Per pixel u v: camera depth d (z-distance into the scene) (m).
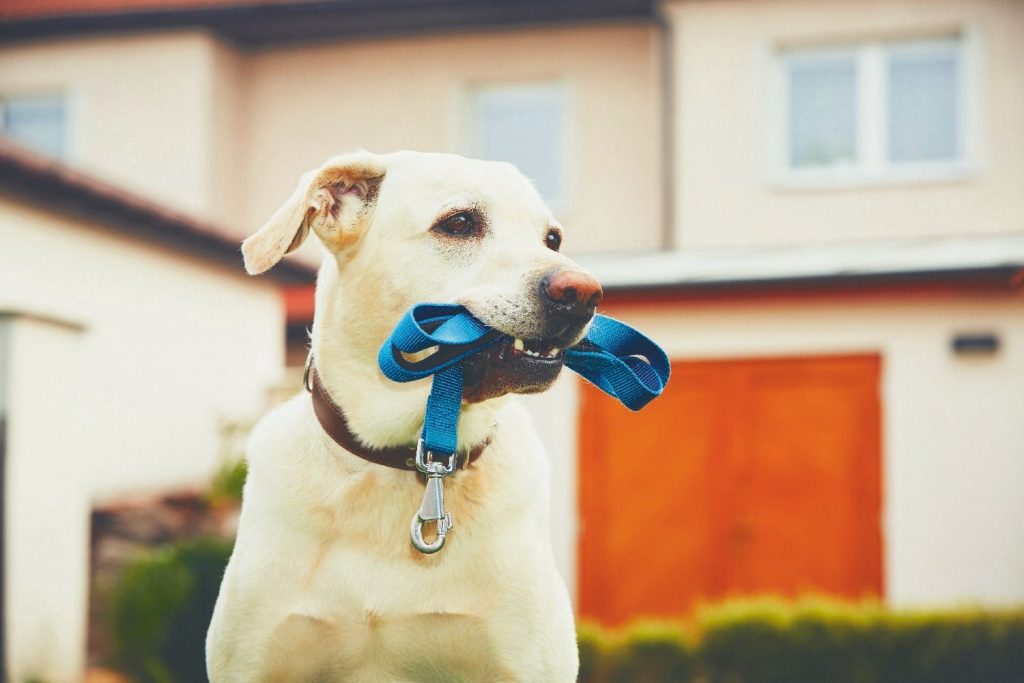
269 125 15.26
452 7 14.05
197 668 6.98
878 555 9.77
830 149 13.00
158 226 9.43
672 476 10.14
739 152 12.94
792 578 9.89
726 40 13.03
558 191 14.49
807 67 13.11
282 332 11.72
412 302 3.09
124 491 9.33
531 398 10.33
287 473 3.11
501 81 14.64
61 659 6.93
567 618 3.18
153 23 14.61
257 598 3.04
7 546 6.54
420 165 3.22
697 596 10.02
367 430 3.05
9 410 6.66
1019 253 9.43
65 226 8.80
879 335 9.75
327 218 3.20
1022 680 7.67
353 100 15.04
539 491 3.23
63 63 15.02
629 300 10.15
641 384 3.01
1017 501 9.45
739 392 10.07
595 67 14.30
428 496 2.96
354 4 14.04
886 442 9.69
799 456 9.95
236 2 14.24
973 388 9.57
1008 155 12.48
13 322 6.73
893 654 7.81
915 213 12.64
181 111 14.67
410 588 3.01
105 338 9.23
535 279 2.90
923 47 12.86
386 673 3.07
